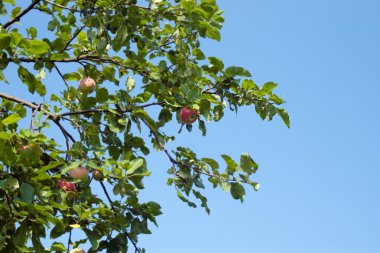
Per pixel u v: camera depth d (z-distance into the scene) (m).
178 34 2.50
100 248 2.28
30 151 2.01
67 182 2.19
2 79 2.12
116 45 2.53
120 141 2.50
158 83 2.57
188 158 2.47
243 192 2.35
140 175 2.19
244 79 2.45
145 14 2.59
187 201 2.44
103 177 2.32
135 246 2.36
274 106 2.48
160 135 2.52
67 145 2.42
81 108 2.46
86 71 2.67
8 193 2.00
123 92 2.42
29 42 2.08
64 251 2.08
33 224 2.02
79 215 2.11
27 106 2.44
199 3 2.48
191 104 2.41
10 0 2.59
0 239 1.98
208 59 2.46
